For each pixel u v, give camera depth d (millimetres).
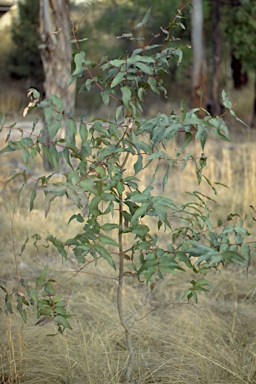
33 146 3391
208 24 19703
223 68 21812
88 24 19906
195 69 14289
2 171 10703
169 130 3211
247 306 5328
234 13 17062
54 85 10867
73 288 5816
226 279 5953
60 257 6836
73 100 11008
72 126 3371
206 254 3420
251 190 8609
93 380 3986
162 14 18375
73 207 8648
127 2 19172
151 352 4375
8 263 6566
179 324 4793
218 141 13422
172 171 10914
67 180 3289
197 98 14320
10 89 22047
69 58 10883
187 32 17656
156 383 3971
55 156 3365
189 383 3957
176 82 21594
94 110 20031
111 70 3496
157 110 19453
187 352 4254
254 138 13625
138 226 3508
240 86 21750
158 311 5324
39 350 4355
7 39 24797
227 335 4695
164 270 3439
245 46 17203
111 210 3439
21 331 4520
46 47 10766
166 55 3533
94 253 3492
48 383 4043
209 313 5148
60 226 7777
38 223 7695
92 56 19734
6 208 8352
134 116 3449
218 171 10484
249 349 4340
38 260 6758
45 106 3365
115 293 5664
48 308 3596
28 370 4113
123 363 4219
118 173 3459
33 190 3141
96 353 4184
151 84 3467
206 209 3781
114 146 3461
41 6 10742
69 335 4504
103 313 4977
